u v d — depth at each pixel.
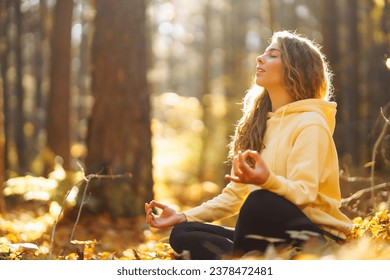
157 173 22.34
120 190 10.52
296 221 3.44
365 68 24.52
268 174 3.41
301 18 34.56
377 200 5.70
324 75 4.08
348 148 18.67
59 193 10.03
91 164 10.80
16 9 25.16
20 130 25.16
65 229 9.25
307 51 4.03
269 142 3.99
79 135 31.77
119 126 10.88
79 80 32.91
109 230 9.27
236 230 3.56
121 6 11.05
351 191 8.95
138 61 11.13
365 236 4.16
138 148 10.92
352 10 21.75
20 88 25.67
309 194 3.57
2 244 5.04
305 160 3.68
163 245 5.40
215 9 37.34
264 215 3.46
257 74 4.09
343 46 26.81
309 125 3.77
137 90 11.05
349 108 22.09
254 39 41.78
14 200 12.98
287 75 3.99
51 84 18.48
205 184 22.08
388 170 8.57
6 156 23.80
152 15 41.03
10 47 27.52
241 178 3.43
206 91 34.25
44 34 26.25
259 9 37.84
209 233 3.95
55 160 17.61
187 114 29.95
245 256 3.45
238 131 4.30
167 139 27.06
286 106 3.95
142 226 9.40
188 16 47.19
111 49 11.00
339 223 3.78
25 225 8.48
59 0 18.45
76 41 36.69
